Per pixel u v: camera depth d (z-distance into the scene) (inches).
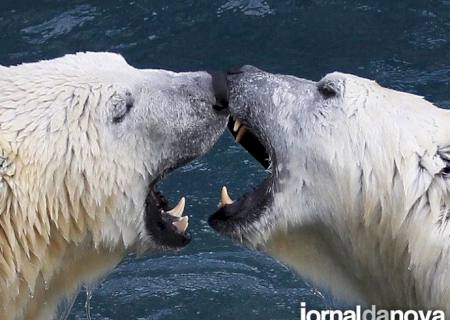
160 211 649.6
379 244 617.0
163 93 626.8
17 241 594.2
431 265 593.3
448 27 980.6
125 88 615.5
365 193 608.7
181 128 629.6
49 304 645.3
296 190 636.7
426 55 955.3
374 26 985.5
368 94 621.0
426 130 605.6
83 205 606.2
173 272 808.3
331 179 621.0
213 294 789.9
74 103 601.0
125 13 1006.4
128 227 632.4
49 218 601.9
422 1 1005.2
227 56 964.6
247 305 780.6
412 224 598.2
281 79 650.8
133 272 810.2
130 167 617.3
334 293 661.9
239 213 658.2
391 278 623.8
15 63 947.3
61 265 627.2
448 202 591.8
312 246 652.7
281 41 976.3
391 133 605.9
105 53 640.4
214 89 643.5
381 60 952.3
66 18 1000.9
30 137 589.0
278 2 1011.9
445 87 924.0
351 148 613.0
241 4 1011.3
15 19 1003.3
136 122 616.4
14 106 593.9
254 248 664.4
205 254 820.6
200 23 995.9
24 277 606.2
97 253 634.8
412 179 597.0
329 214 629.3
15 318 623.8
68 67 617.0
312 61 956.0
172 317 773.9
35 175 588.7
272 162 647.1
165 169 636.7
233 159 877.8
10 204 585.6
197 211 842.2
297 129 633.6
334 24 989.8
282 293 789.9
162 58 962.1
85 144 599.2
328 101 628.7
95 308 783.1
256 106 649.6
